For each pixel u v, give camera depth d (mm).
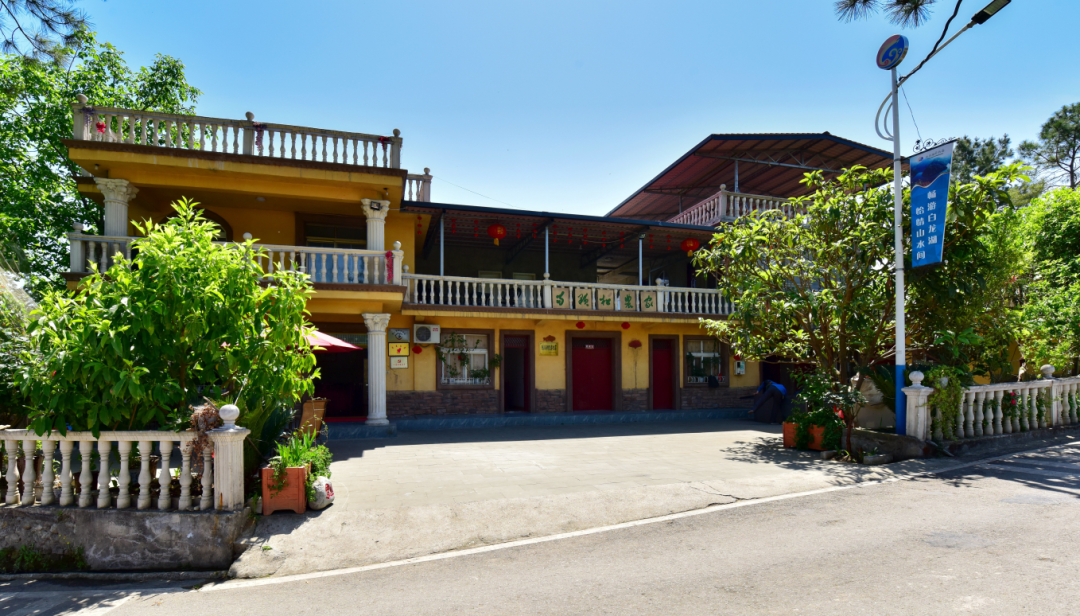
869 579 4254
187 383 6035
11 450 5426
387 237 15250
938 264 8781
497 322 16312
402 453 10242
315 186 12656
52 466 5449
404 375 15375
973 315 9727
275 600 4352
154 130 11648
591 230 16672
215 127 11938
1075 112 23078
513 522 6016
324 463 7043
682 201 22953
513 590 4336
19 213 14719
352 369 15414
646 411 16859
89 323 5230
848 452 9383
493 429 14070
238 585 4707
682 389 18031
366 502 6680
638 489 7156
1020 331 10555
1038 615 3600
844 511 6148
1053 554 4672
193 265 5746
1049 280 12531
